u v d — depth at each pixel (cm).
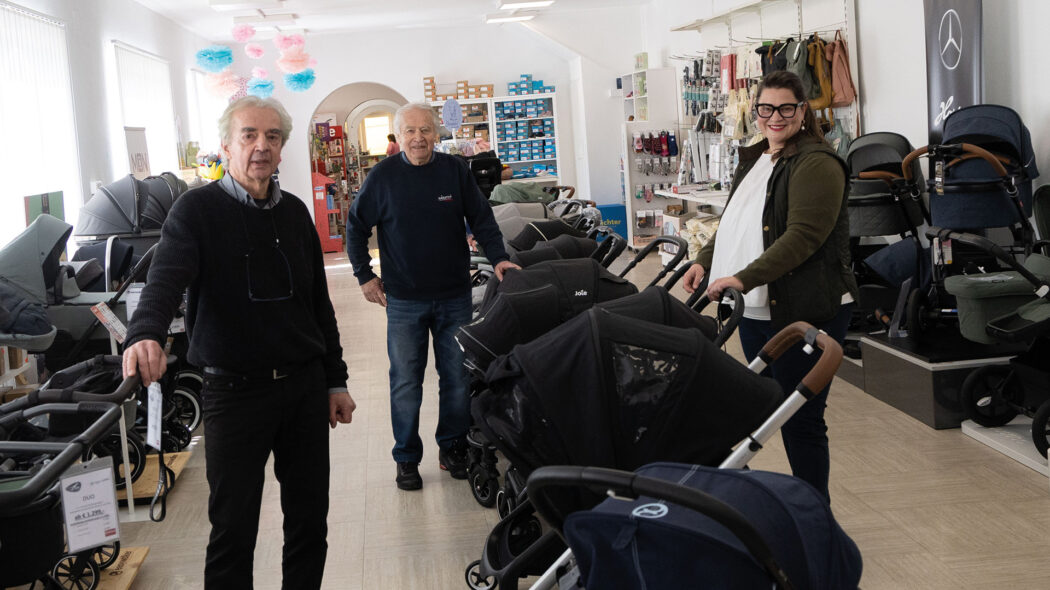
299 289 277
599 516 163
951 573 326
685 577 158
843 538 170
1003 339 426
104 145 990
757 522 158
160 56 1252
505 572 229
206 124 1509
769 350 257
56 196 608
